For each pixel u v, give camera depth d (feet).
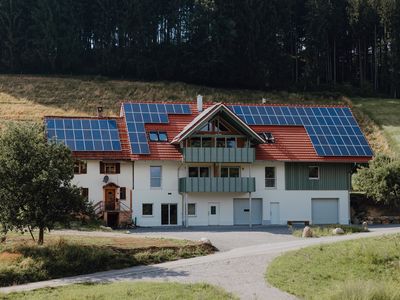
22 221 99.96
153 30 367.66
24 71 353.72
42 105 288.10
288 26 380.58
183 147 175.42
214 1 358.02
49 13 353.31
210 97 322.34
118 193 175.11
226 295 76.95
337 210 188.55
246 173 183.21
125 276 90.63
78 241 112.47
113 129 185.06
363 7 376.48
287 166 185.98
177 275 90.38
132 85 329.72
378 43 379.96
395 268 94.79
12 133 102.73
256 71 353.31
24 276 89.15
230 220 180.86
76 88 317.83
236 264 97.09
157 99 313.12
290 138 191.31
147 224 175.73
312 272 91.30
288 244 118.93
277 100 329.93
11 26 353.72
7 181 99.66
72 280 88.17
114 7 369.09
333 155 186.29
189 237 135.33
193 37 356.59
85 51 376.89
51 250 99.04
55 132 178.70
